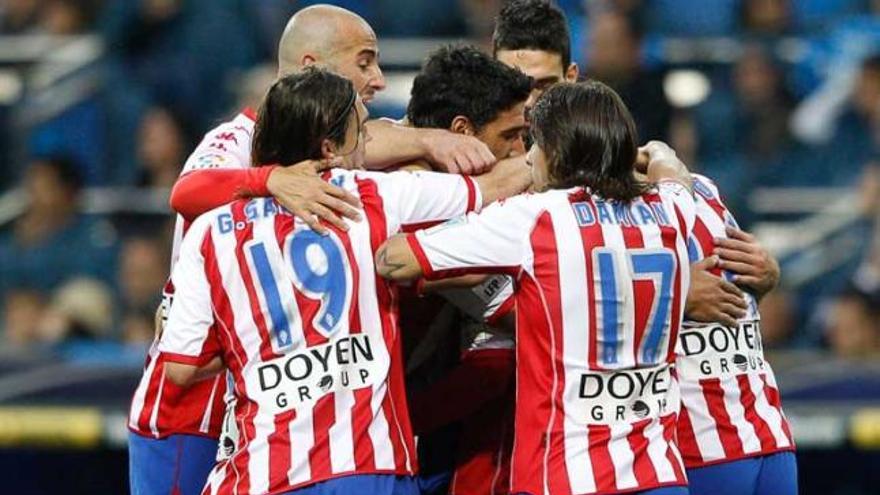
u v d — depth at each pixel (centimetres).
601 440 1739
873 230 3622
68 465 3102
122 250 3647
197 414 2009
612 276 1753
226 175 1798
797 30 4119
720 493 1897
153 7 4150
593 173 1772
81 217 3709
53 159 3691
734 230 1947
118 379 2861
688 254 1883
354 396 1738
